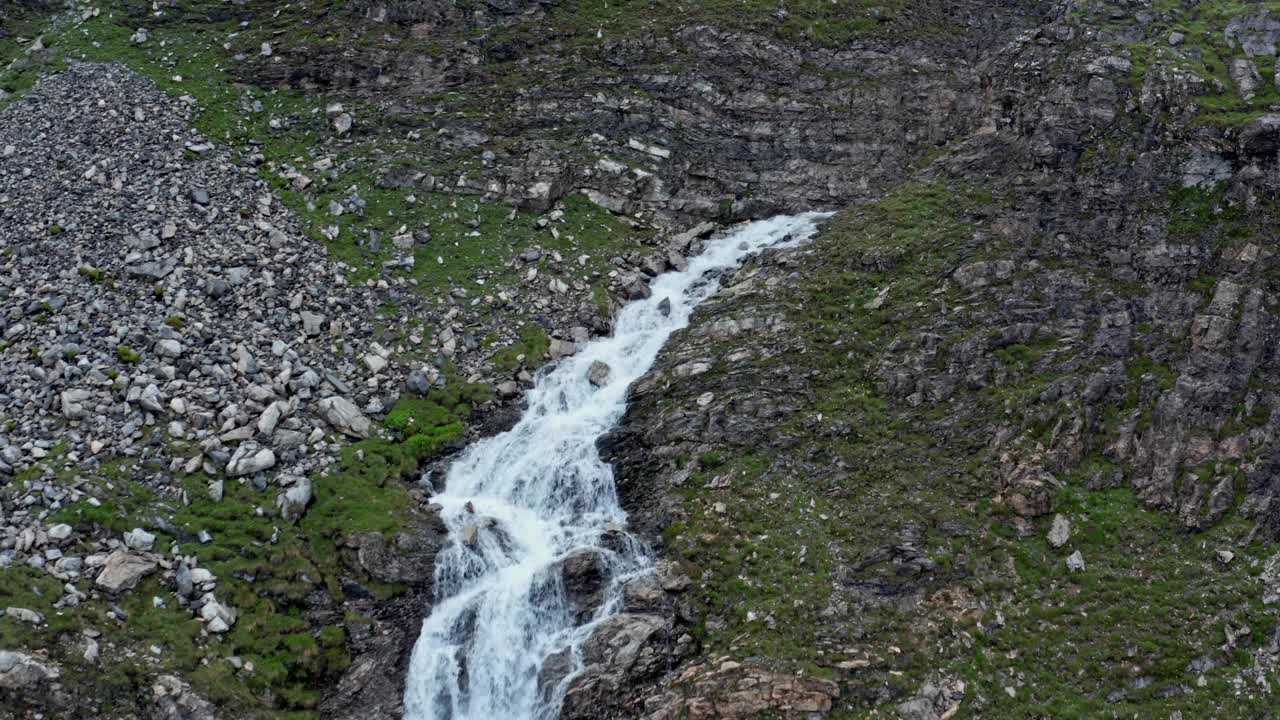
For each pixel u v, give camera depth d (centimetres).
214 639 2134
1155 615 2253
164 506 2286
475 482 2606
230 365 2600
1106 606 2278
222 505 2339
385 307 2917
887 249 3070
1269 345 2603
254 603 2219
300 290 2873
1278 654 2172
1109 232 2964
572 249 3188
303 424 2553
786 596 2300
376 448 2577
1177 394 2555
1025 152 3234
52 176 3089
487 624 2367
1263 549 2328
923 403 2678
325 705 2170
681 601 2328
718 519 2466
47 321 2619
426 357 2827
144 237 2856
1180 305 2744
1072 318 2781
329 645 2227
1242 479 2427
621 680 2206
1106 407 2597
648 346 2961
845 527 2433
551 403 2797
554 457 2672
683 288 3148
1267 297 2673
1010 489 2459
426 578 2375
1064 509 2433
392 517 2428
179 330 2642
